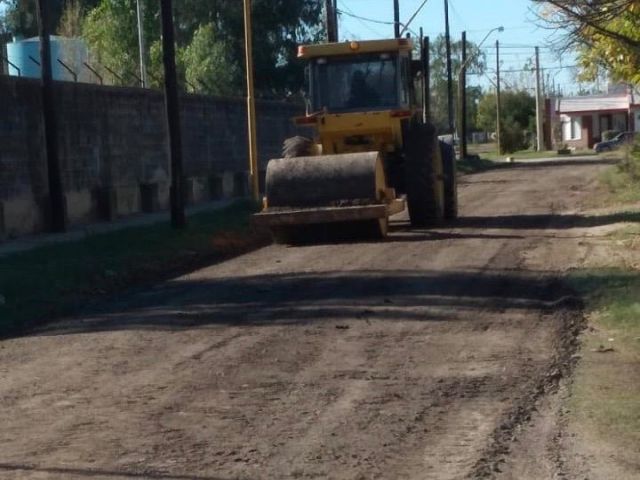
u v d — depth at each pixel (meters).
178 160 25.44
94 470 8.03
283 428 8.98
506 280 16.06
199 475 7.85
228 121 39.94
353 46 22.80
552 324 12.91
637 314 12.97
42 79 26.06
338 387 10.28
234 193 40.31
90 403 10.01
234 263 19.80
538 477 7.66
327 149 23.30
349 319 13.52
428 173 23.31
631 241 19.97
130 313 14.96
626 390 9.87
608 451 8.20
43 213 26.95
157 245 22.58
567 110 94.00
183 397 10.08
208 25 54.28
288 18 59.22
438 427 8.91
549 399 9.70
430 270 17.16
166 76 25.31
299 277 17.17
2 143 25.27
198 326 13.55
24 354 12.48
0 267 18.98
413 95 24.14
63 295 17.14
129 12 57.97
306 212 20.72
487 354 11.49
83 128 29.48
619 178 35.81
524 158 71.31
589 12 14.24
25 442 8.83
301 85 59.81
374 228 21.47
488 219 25.88
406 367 11.02
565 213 26.84
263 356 11.66
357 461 8.08
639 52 16.45
